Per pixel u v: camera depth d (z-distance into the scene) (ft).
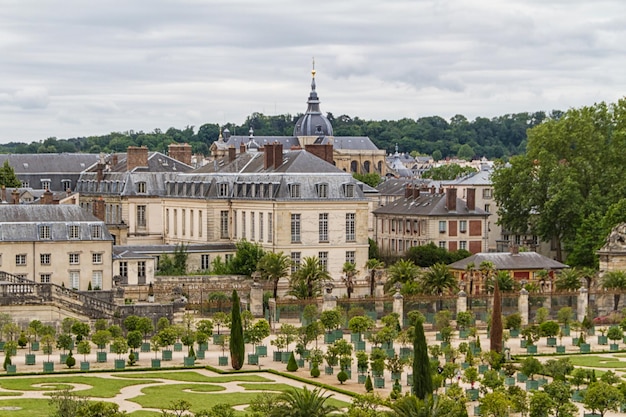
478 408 450.30
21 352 596.29
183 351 611.47
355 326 623.77
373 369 518.37
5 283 631.97
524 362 534.78
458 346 601.62
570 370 521.65
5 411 437.58
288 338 580.30
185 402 412.16
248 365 566.77
